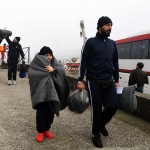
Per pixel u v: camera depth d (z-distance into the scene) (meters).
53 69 4.45
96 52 4.41
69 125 5.62
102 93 4.54
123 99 4.62
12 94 8.90
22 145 4.37
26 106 7.20
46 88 4.35
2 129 5.11
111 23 4.42
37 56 4.51
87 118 6.26
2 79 13.02
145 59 14.10
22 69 10.35
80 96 4.53
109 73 4.48
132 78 10.11
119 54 16.91
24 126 5.36
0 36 10.46
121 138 4.96
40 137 4.54
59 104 4.33
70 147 4.39
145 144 4.71
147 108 6.31
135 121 6.27
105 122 4.70
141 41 14.66
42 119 4.47
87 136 4.96
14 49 10.79
